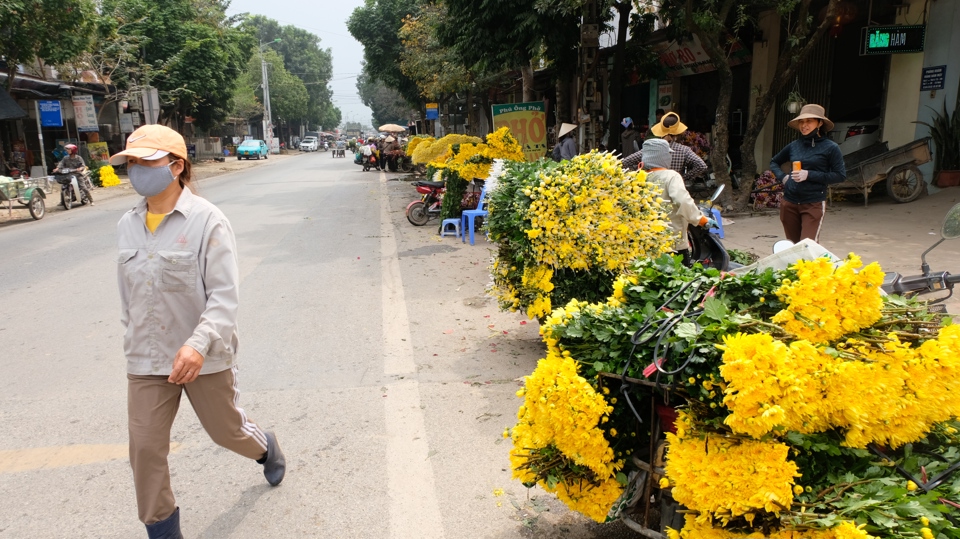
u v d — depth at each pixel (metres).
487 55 14.15
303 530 3.04
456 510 3.17
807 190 5.80
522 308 5.24
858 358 2.12
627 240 4.57
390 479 3.45
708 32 10.75
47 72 26.48
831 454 2.14
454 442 3.84
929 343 2.10
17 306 7.05
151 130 2.57
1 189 13.91
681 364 2.22
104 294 7.51
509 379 4.77
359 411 4.28
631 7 14.51
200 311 2.66
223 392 2.79
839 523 1.89
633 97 19.70
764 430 1.97
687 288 2.57
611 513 2.57
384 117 84.44
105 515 3.20
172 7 32.03
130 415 2.63
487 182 5.59
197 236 2.61
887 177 10.99
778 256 2.89
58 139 26.56
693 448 2.15
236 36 37.59
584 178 4.59
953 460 2.20
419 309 6.64
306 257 9.34
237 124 65.81
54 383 4.88
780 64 11.02
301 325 6.15
